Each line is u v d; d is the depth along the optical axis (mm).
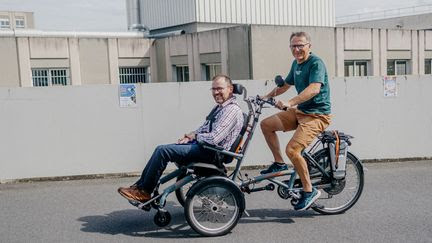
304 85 5043
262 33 20922
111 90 7594
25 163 7484
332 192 5336
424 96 8188
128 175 7719
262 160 7957
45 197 6500
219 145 4832
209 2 28141
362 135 8164
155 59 27578
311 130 5020
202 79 24141
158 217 4918
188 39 24750
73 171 7613
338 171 5266
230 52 21922
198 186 4695
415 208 5570
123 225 5262
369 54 24422
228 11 28562
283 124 5203
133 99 7645
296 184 5273
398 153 8250
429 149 8305
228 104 4895
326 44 22656
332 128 8086
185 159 4805
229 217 4910
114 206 5996
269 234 4840
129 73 27047
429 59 27281
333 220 5230
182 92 7750
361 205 5734
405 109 8180
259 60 20953
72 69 25016
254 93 7777
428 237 4664
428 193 6188
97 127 7609
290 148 5031
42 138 7496
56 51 24500
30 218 5562
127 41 26547
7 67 23344
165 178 5066
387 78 8094
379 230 4879
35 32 25188
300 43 4922
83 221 5418
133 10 33062
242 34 21109
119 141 7680
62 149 7555
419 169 7605
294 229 4973
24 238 4895
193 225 4754
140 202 4809
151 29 32250
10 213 5777
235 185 4766
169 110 7742
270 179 5219
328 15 31438
